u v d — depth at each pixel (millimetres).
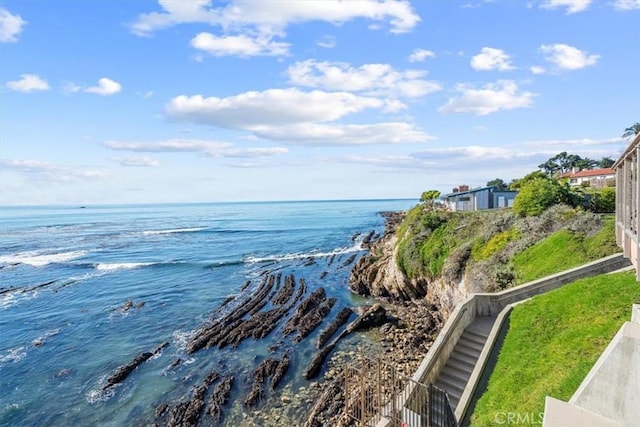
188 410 20016
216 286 46125
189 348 27500
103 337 30547
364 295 41281
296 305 37094
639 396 8078
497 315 17641
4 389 22906
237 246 81000
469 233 31984
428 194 65000
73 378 24000
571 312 14680
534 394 11430
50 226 146000
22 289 46656
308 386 22141
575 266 18938
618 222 13570
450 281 28703
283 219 164625
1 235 112875
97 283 49125
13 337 30922
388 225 100750
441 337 15586
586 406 8719
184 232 114625
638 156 9422
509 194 51625
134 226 142375
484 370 14000
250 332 30031
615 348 8484
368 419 12961
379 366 13594
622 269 16828
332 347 27141
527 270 21578
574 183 71312
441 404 11203
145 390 22406
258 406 20359
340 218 162500
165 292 43875
